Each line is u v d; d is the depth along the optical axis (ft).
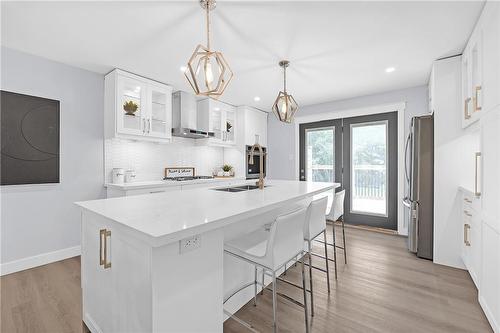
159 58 8.56
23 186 8.15
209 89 5.03
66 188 9.11
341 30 6.75
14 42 7.47
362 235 11.75
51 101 8.68
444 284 7.04
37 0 5.49
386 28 6.63
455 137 8.14
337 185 8.70
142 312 3.33
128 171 10.82
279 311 5.78
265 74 9.95
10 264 7.82
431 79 9.47
